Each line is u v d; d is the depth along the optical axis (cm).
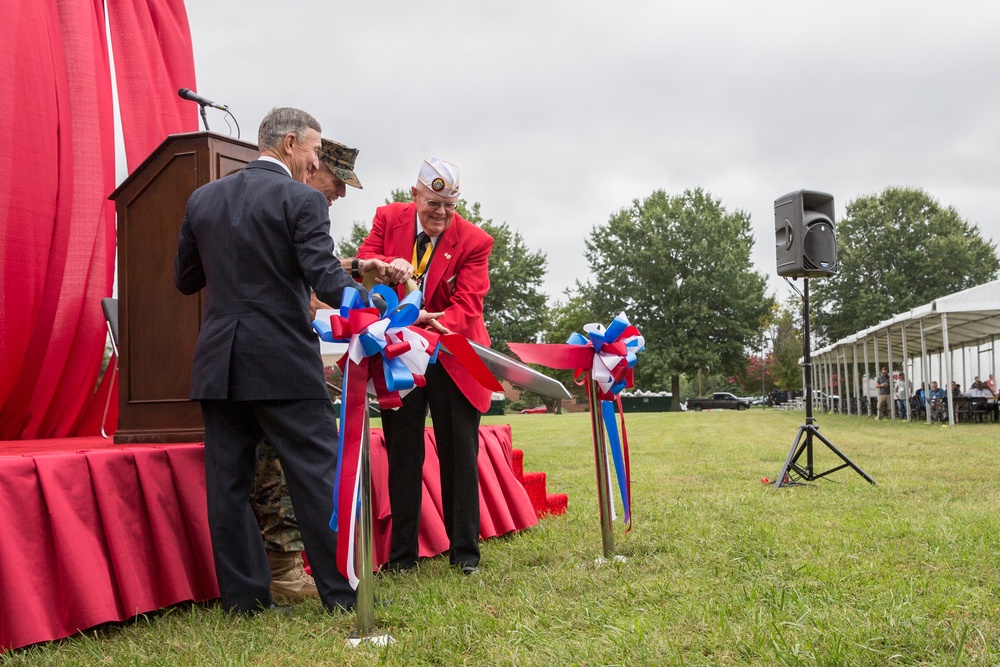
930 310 1750
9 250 460
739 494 589
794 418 2562
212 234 286
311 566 284
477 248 368
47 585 255
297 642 245
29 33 473
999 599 267
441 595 298
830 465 820
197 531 303
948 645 222
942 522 424
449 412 362
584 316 5403
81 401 504
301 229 276
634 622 249
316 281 269
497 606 284
